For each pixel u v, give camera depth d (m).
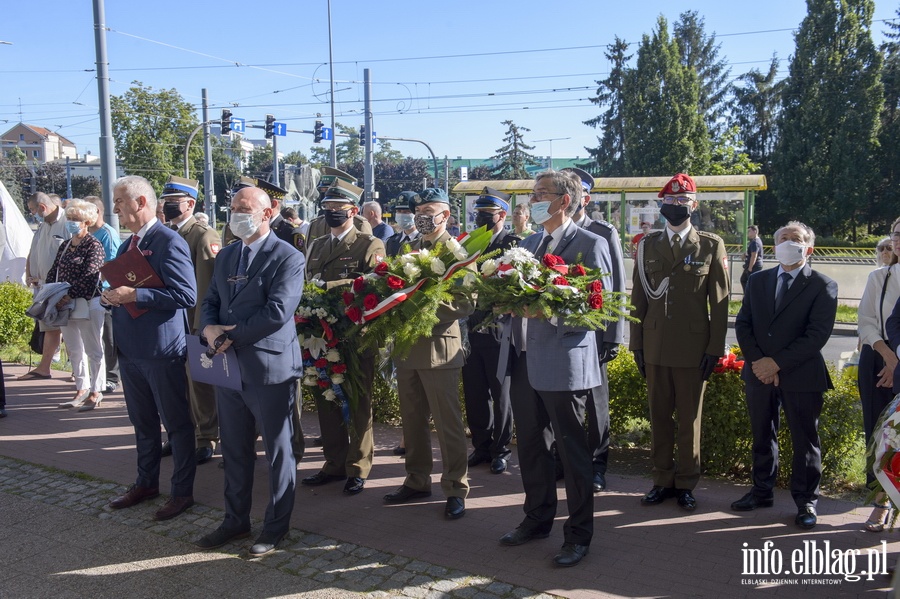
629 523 4.46
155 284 4.50
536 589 3.64
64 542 4.29
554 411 3.92
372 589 3.67
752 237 16.88
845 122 37.03
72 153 104.06
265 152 61.78
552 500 4.25
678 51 38.25
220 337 4.00
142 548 4.20
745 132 47.16
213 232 5.72
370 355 5.09
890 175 39.38
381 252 5.29
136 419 4.80
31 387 8.26
